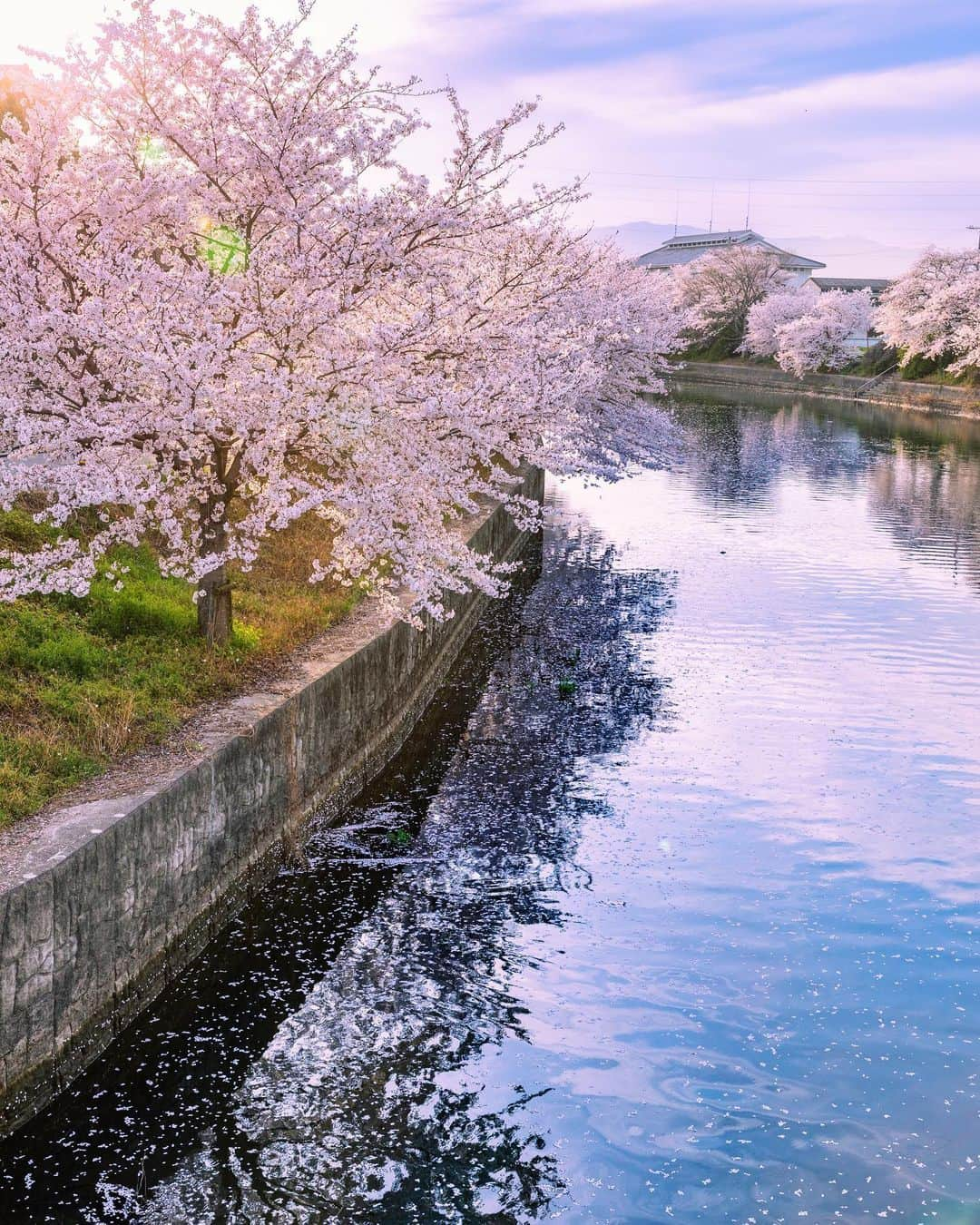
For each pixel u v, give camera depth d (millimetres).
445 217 10188
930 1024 8312
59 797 7812
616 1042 8023
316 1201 6430
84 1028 7160
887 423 58125
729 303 100562
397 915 9578
